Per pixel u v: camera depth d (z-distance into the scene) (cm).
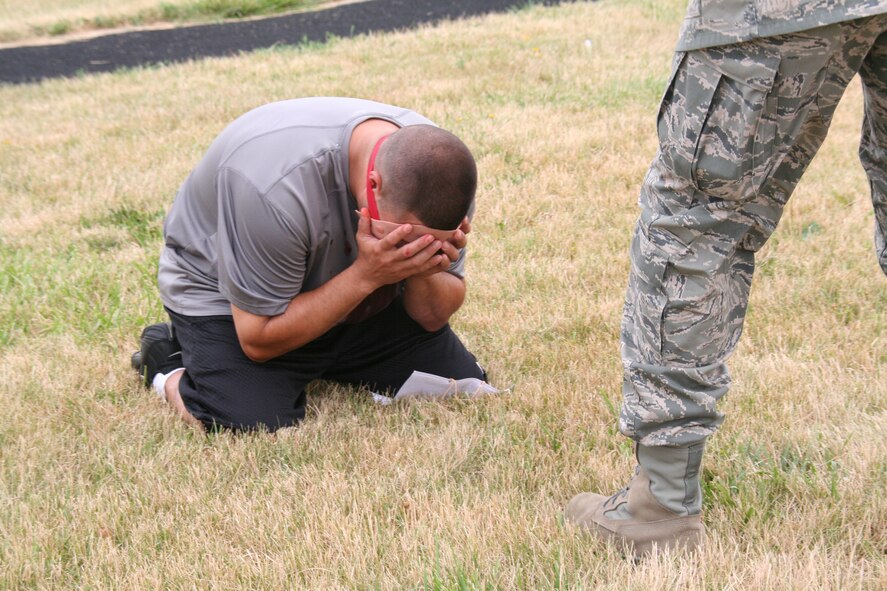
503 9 1073
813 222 429
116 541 230
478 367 307
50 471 258
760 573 192
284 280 258
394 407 294
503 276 391
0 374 322
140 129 668
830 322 333
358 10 1171
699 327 179
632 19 916
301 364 288
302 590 203
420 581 199
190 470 255
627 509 206
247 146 259
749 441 249
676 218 176
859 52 167
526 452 258
